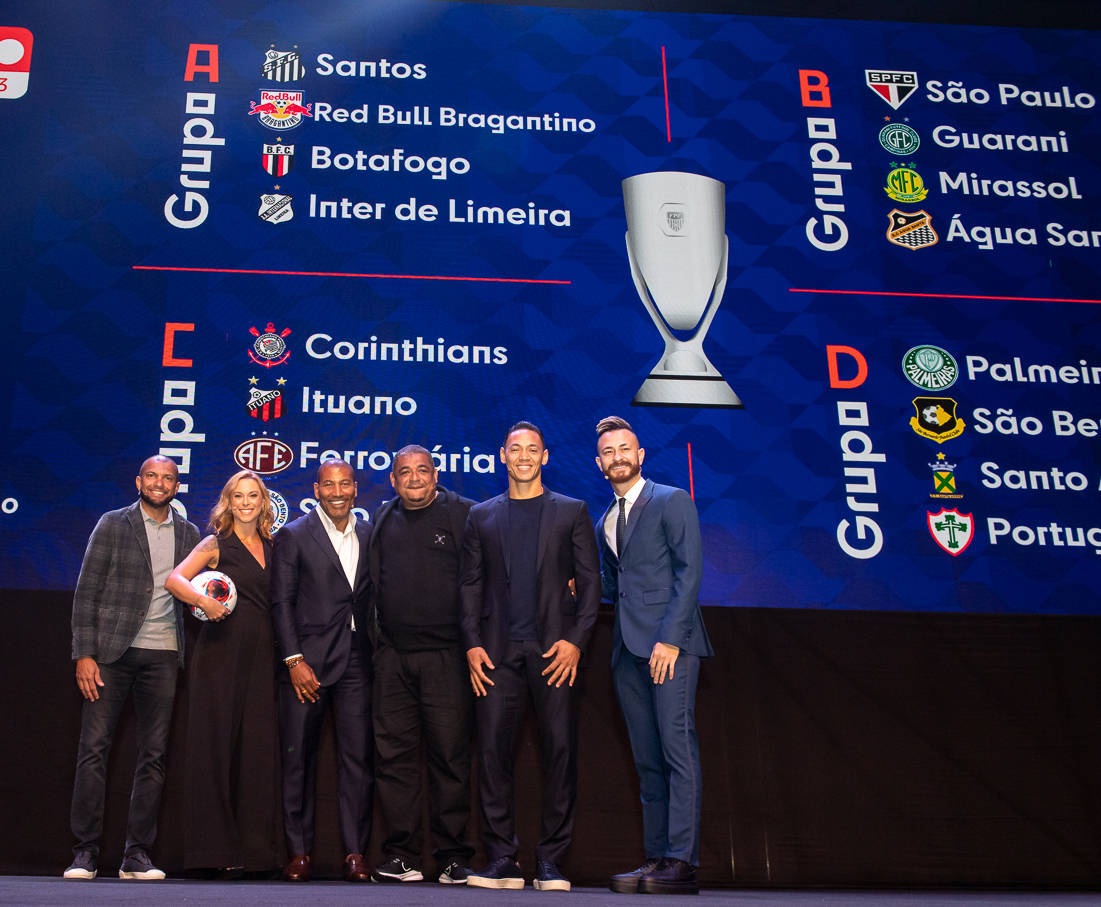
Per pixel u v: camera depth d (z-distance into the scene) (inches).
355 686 121.4
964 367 151.3
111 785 126.6
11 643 129.9
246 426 140.8
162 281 145.3
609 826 130.3
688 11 164.9
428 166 154.5
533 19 162.6
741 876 129.7
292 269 147.9
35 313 142.1
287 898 78.0
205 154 151.7
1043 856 133.2
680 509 114.7
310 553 122.3
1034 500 146.3
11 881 103.9
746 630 138.0
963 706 137.3
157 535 125.6
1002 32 168.4
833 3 167.0
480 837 121.4
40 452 137.2
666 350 148.8
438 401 144.3
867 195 158.2
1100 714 138.2
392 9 161.5
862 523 143.5
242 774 116.3
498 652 114.3
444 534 120.7
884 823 132.9
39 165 148.3
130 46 155.3
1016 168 161.9
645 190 155.6
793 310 151.8
